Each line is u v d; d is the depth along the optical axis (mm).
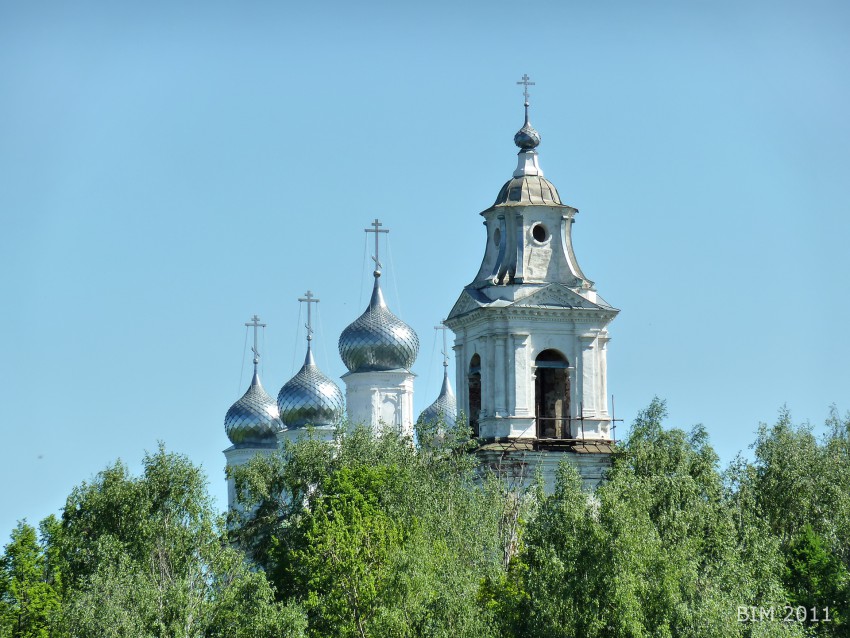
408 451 196000
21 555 194125
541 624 150000
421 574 158375
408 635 155250
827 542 183750
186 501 194125
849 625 172375
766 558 167250
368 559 165750
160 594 168750
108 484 194875
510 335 198875
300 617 162125
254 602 164500
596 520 154500
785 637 154375
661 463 177000
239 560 183125
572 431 199875
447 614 154500
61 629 171625
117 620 166000
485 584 162500
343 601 161500
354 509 176875
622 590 148875
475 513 175250
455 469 189250
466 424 198000
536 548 154875
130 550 188500
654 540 153250
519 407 198250
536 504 178875
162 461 195625
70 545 191500
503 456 195000
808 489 189000
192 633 166500
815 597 174375
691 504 168125
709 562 162875
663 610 150500
